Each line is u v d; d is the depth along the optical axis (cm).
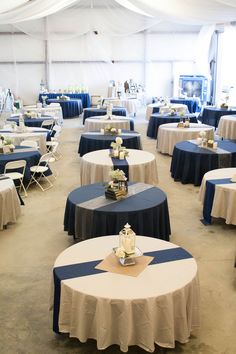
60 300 267
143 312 247
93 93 1805
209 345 290
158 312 252
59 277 271
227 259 422
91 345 291
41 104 1337
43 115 1114
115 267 282
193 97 1536
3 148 654
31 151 671
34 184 686
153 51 1752
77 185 680
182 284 261
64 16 1582
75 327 264
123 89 1712
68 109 1519
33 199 611
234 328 310
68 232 425
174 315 259
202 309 334
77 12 1567
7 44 1708
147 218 390
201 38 1595
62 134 1182
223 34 1470
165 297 250
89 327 259
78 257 298
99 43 1736
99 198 421
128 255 285
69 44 1731
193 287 270
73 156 896
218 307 338
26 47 1717
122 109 1244
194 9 952
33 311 336
